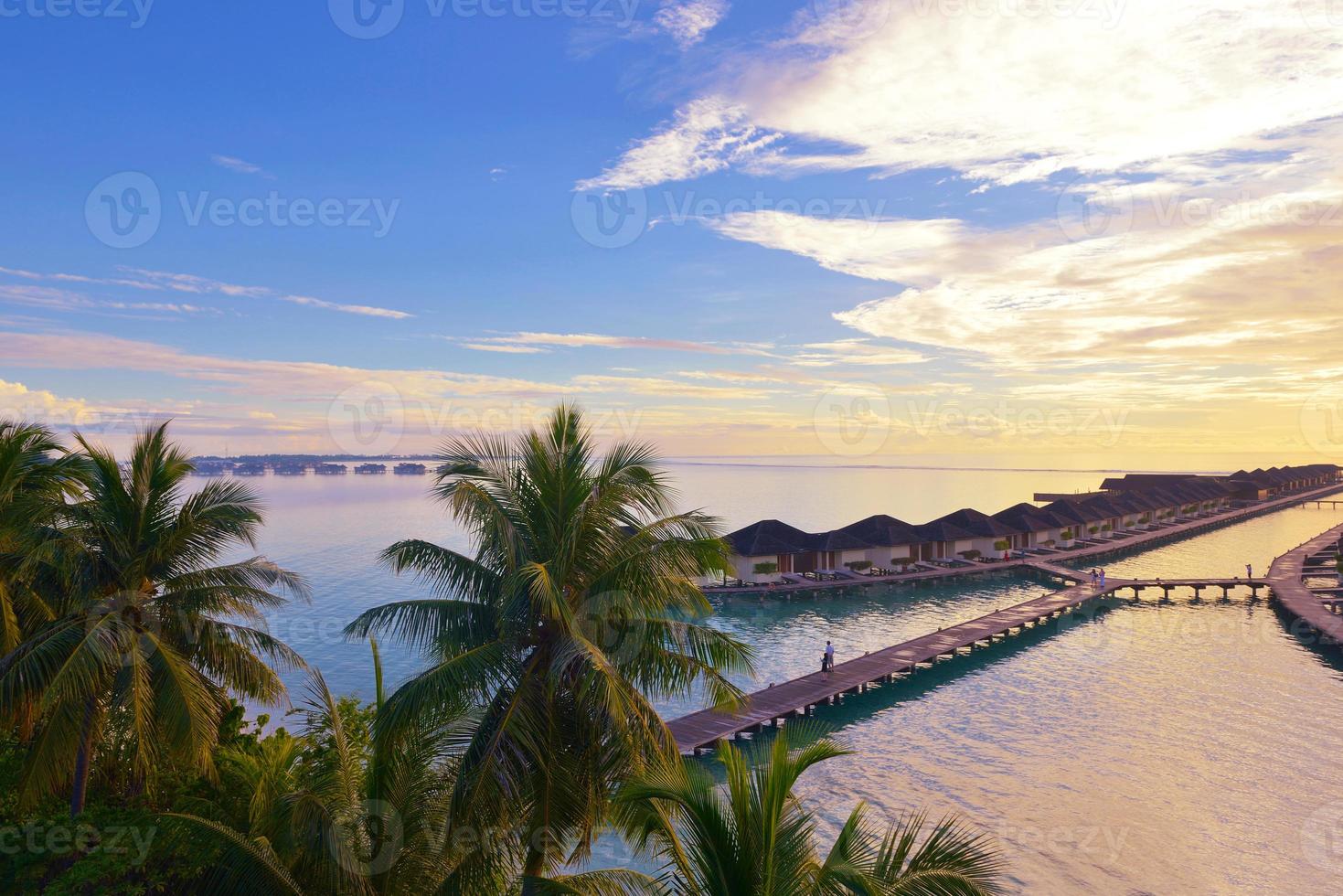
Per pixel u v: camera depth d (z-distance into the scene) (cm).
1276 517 10925
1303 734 2800
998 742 2778
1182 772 2495
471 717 1164
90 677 1152
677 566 1171
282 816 1077
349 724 1516
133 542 1330
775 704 3036
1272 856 1978
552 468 1193
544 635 1164
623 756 1097
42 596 1405
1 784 1332
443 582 1208
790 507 12412
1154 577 6134
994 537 6631
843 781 2461
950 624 4619
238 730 1616
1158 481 12712
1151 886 1853
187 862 1190
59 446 1424
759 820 843
